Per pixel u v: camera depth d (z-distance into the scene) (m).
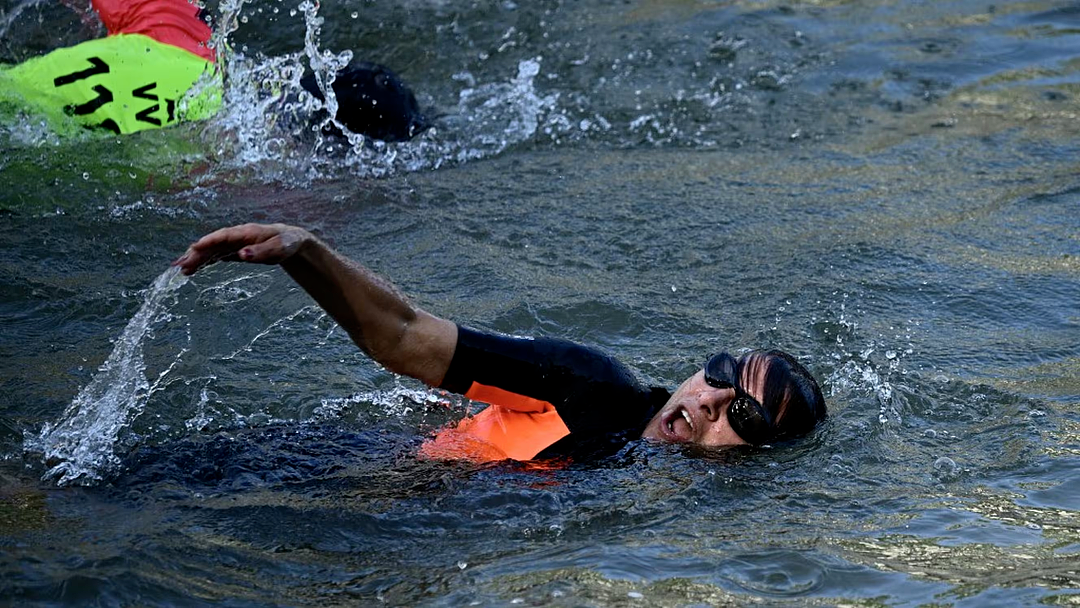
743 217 16.00
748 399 9.98
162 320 12.64
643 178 17.33
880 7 24.84
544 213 15.99
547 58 22.11
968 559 8.37
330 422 10.80
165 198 15.47
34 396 11.00
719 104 20.44
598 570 8.09
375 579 7.98
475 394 9.78
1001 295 13.83
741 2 25.02
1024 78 21.42
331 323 12.80
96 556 8.02
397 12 23.41
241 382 11.55
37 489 9.21
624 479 9.52
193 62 16.62
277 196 15.95
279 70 17.52
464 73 21.47
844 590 7.91
